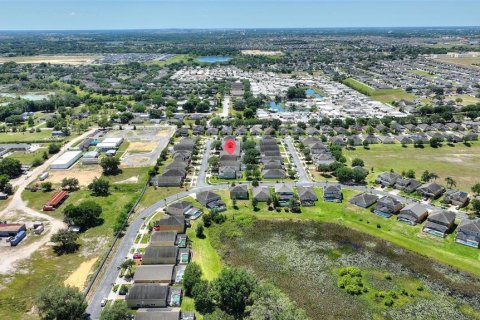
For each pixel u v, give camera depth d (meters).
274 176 160.88
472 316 87.81
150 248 106.00
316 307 90.19
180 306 89.25
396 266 105.44
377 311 89.06
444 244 114.06
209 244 115.81
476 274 101.25
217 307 89.06
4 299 91.75
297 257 109.62
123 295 92.56
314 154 183.38
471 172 166.12
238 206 138.62
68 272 101.50
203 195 140.88
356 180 154.75
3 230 118.31
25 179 163.38
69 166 177.38
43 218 130.62
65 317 82.25
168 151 195.25
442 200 139.12
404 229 122.31
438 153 190.50
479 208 127.62
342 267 105.19
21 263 105.50
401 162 178.38
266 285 94.62
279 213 133.75
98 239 117.06
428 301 92.25
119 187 153.50
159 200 142.62
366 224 125.75
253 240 118.19
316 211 134.50
